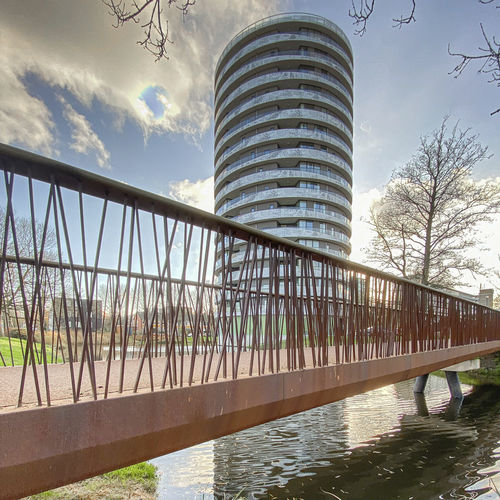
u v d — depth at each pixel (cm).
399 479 558
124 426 187
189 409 222
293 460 632
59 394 199
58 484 162
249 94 3728
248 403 264
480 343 980
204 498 480
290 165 3544
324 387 342
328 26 3731
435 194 1714
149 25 271
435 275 1736
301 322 325
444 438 771
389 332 474
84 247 180
